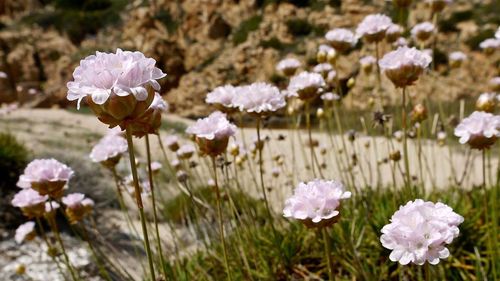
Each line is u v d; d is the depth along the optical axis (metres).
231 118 0.38
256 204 0.56
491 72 1.93
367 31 0.43
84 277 0.56
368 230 0.43
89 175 0.97
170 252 0.49
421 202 0.23
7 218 0.69
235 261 0.44
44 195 0.33
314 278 0.40
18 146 0.85
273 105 0.34
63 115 1.94
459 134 0.33
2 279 0.57
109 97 0.19
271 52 2.42
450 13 2.22
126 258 0.62
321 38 2.39
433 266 0.34
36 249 0.64
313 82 0.38
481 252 0.40
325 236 0.26
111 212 0.82
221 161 0.39
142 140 1.41
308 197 0.25
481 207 0.46
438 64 2.02
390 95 1.53
